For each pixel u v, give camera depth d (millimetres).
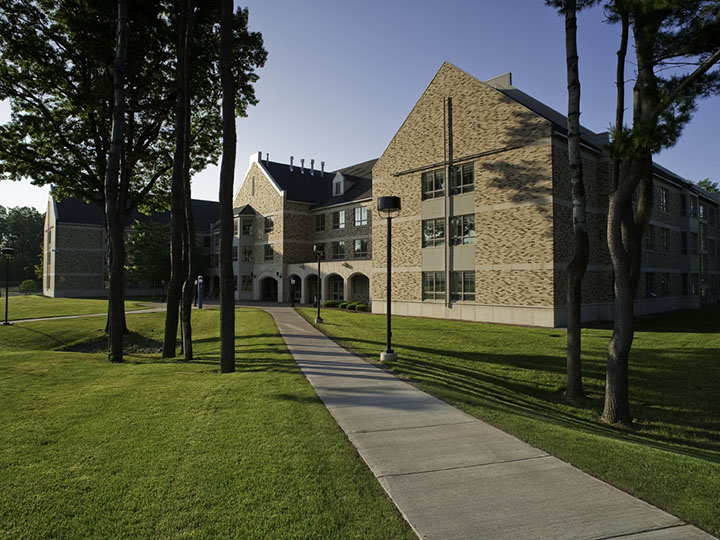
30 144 19891
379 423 6293
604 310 23109
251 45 18891
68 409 7324
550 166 20391
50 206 55906
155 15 18016
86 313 32656
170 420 6531
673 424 9164
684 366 12719
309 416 6551
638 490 4227
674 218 33781
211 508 3938
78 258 52406
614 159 9508
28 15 17656
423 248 26391
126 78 18344
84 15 17250
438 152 25500
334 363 11312
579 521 3664
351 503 3982
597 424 8898
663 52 8906
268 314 27281
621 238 9242
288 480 4441
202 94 19734
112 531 3623
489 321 22641
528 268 21078
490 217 22781
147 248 47875
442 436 5762
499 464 4848
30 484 4473
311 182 46531
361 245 37594
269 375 9648
